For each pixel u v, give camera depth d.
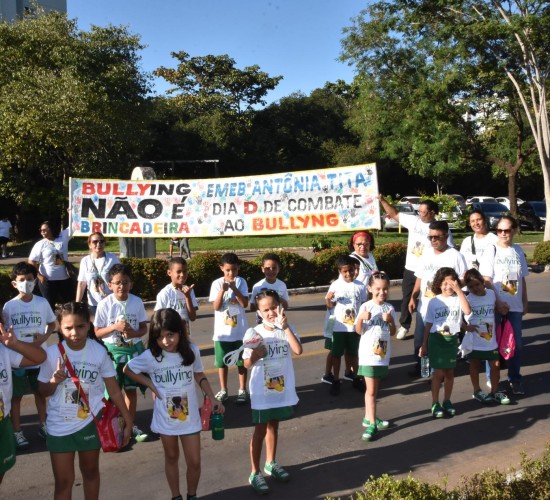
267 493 5.20
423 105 23.19
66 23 29.50
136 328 6.45
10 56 28.00
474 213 8.20
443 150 25.25
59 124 26.09
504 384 7.95
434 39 21.70
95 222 11.59
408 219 9.31
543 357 9.18
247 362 5.16
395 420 6.84
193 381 4.93
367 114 27.12
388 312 6.45
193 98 43.78
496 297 7.33
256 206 11.39
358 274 8.11
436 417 6.85
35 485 5.44
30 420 6.92
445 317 6.79
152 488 5.37
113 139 29.14
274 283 7.55
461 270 7.68
